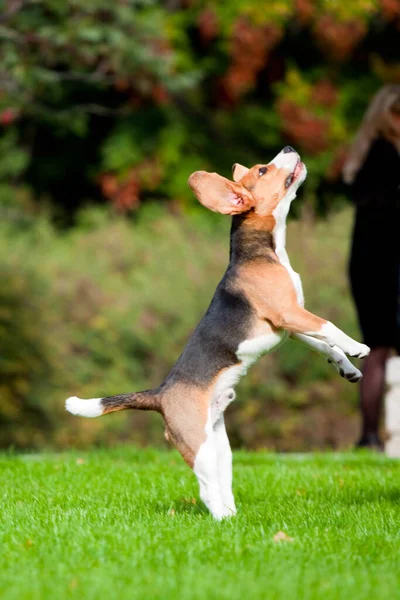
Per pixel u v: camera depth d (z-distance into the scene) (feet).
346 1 65.92
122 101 72.33
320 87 71.00
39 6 46.93
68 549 16.72
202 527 18.26
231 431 52.75
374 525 18.89
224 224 63.36
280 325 19.36
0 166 73.36
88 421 53.72
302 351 52.85
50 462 30.19
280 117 70.33
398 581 14.67
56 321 55.21
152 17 57.26
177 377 19.34
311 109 70.79
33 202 73.05
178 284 56.65
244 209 20.29
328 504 21.54
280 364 52.90
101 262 59.77
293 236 56.54
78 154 75.92
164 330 55.36
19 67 46.83
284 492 24.06
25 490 23.94
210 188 20.25
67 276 58.34
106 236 62.39
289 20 68.85
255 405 52.47
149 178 70.59
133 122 71.67
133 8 53.42
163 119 72.02
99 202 76.95
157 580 14.62
